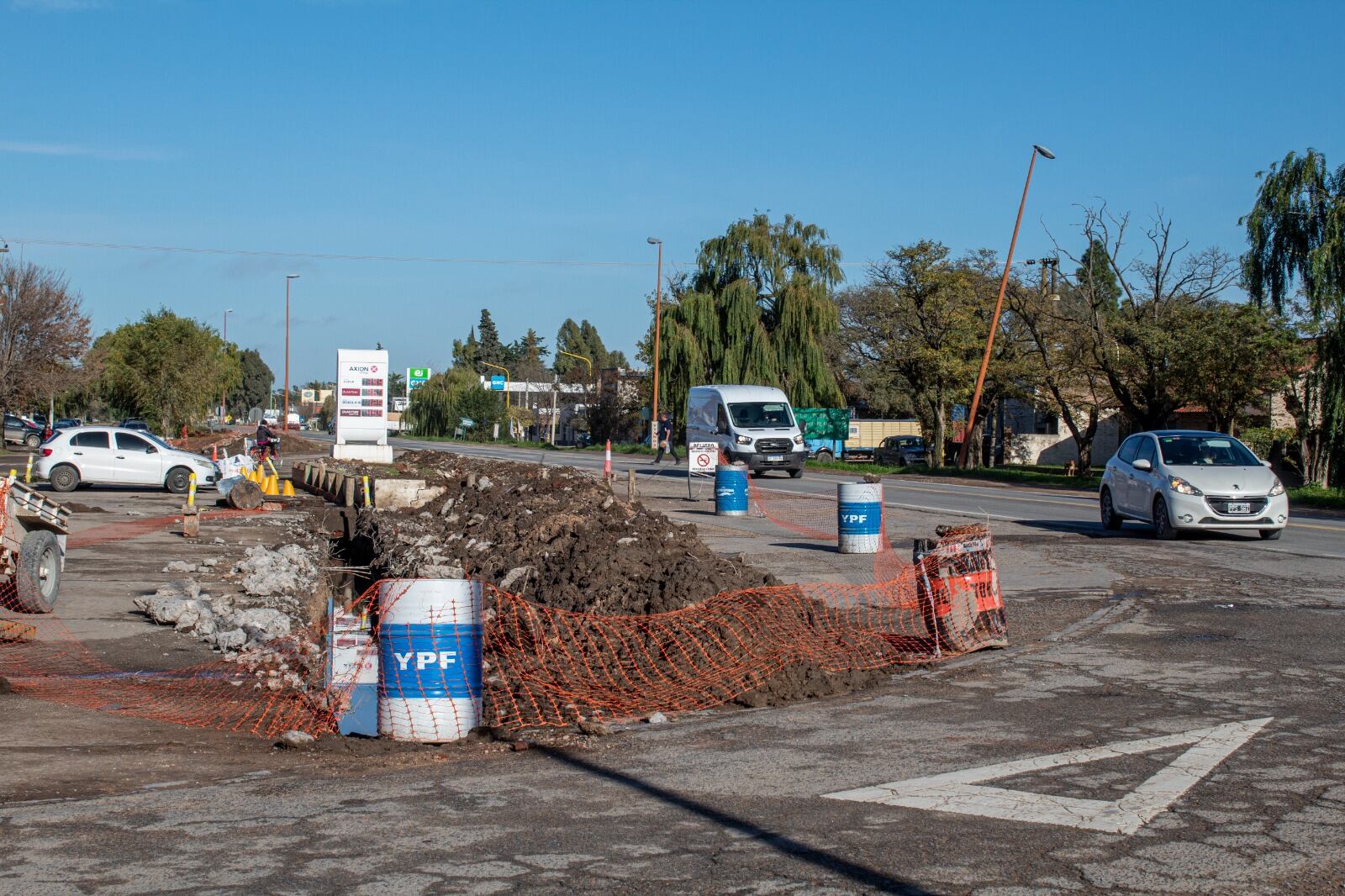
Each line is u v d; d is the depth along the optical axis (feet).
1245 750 21.72
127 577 51.42
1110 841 16.67
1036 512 82.84
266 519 82.74
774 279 206.59
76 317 176.65
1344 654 31.48
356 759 22.43
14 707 27.40
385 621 24.53
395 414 505.66
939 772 20.56
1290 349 131.64
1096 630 35.76
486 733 24.49
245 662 33.63
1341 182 123.75
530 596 45.21
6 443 196.95
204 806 18.90
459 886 15.08
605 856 16.28
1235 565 51.01
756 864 15.88
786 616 35.09
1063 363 163.32
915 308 176.65
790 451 127.85
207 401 236.43
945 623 32.50
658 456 162.50
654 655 31.91
